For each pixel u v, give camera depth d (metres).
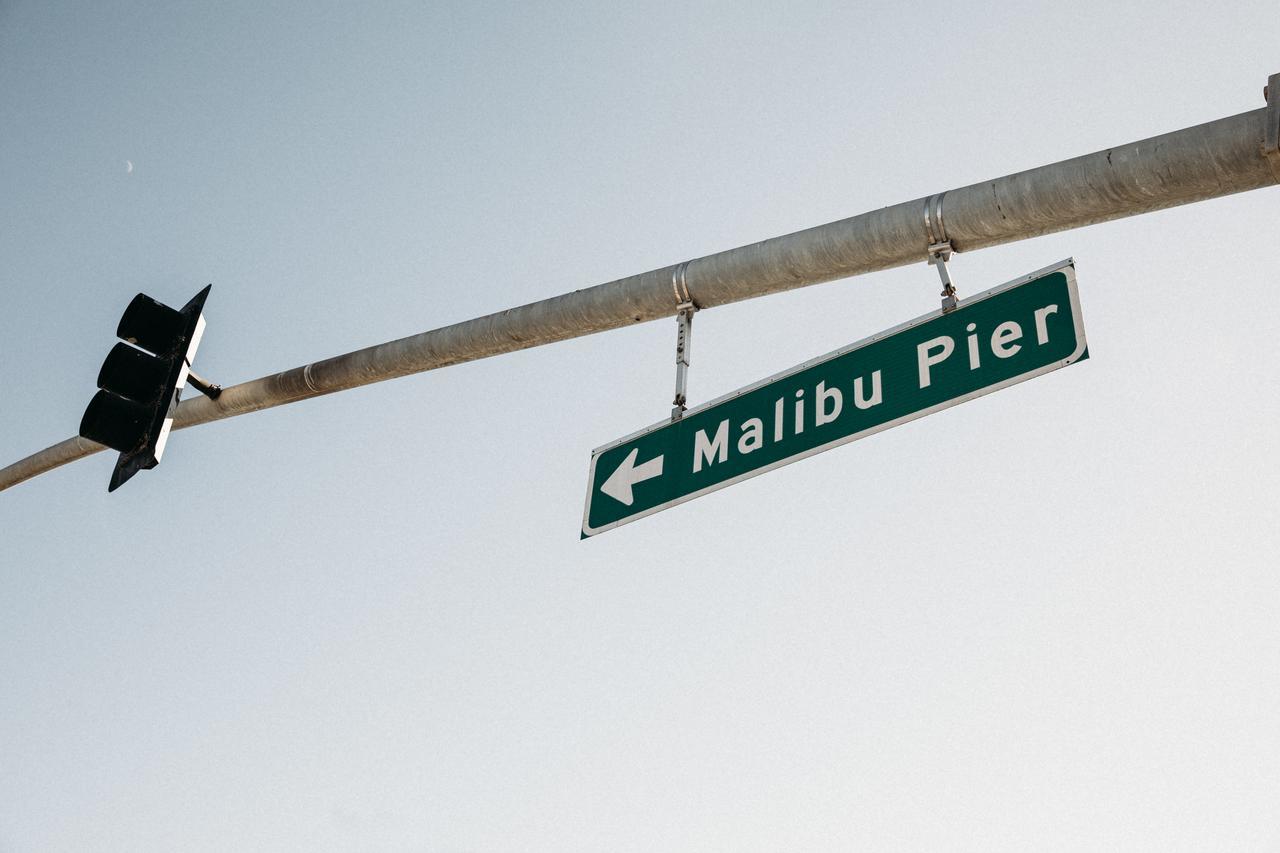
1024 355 4.64
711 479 5.39
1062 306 4.63
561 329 6.27
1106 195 4.58
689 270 5.81
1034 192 4.74
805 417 5.22
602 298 6.07
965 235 5.00
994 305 4.86
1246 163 4.25
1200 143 4.34
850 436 5.00
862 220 5.24
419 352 6.85
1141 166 4.46
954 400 4.75
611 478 5.91
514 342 6.50
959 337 4.90
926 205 5.04
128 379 7.03
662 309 5.95
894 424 4.88
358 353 7.20
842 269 5.38
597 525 5.80
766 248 5.56
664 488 5.58
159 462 6.93
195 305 7.33
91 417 6.91
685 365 5.84
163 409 7.01
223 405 7.71
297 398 7.49
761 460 5.25
